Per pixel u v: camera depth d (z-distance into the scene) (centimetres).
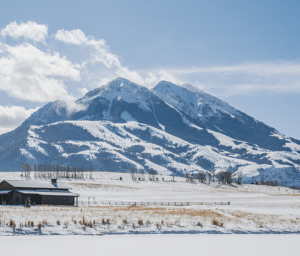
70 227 3856
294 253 2906
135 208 7094
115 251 2853
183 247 3108
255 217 5759
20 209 5666
